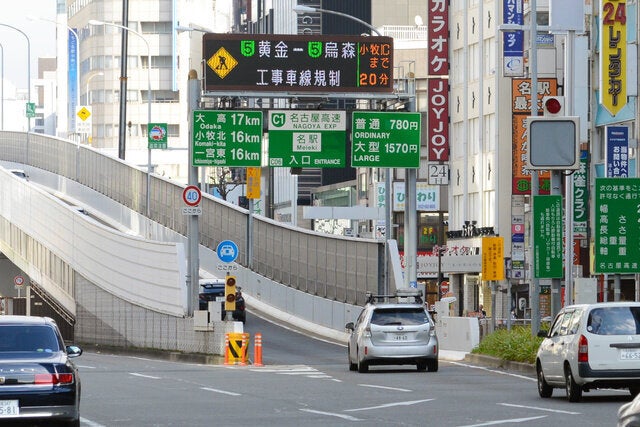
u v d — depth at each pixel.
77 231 103.75
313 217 145.38
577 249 87.69
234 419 32.34
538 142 55.81
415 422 30.77
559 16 59.28
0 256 145.62
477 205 123.56
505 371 55.12
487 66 121.19
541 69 104.56
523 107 105.00
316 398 39.41
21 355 28.27
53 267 111.31
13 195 121.81
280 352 81.31
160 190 130.12
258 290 114.62
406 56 151.62
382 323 55.75
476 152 123.56
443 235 142.38
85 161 150.25
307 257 103.88
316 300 100.25
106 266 96.38
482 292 119.88
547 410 33.91
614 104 80.00
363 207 146.12
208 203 123.81
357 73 71.81
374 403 37.06
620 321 36.72
